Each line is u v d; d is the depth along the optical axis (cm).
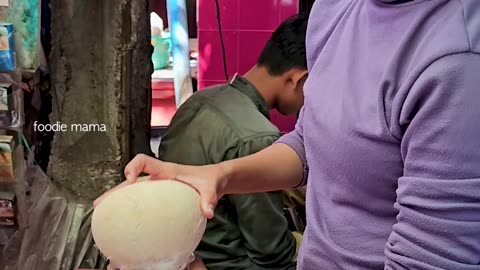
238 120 124
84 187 112
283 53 135
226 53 200
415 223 57
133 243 65
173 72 193
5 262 100
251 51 199
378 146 62
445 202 55
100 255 109
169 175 74
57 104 111
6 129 95
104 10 105
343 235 68
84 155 112
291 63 134
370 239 66
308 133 72
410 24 60
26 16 95
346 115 65
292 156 86
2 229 98
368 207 66
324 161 69
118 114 109
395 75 60
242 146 120
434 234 56
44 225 108
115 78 107
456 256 55
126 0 104
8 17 94
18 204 97
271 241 125
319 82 72
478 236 56
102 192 112
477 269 56
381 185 63
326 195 70
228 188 80
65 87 110
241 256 127
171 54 200
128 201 67
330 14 76
